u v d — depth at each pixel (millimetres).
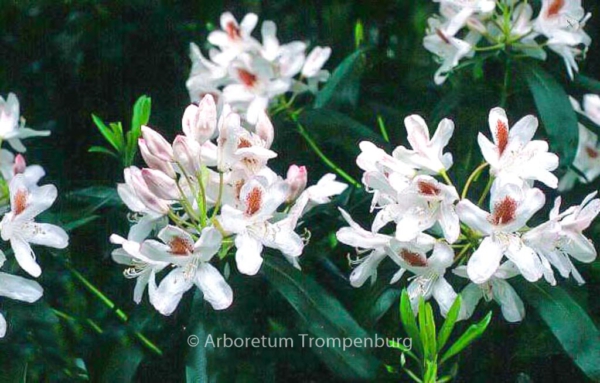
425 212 751
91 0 1164
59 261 923
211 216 787
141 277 778
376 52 1123
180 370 850
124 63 1174
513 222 739
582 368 761
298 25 1201
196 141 754
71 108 1179
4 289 804
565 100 918
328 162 991
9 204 890
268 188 751
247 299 840
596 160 1070
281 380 891
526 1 945
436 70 1086
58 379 886
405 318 753
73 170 1150
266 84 1050
